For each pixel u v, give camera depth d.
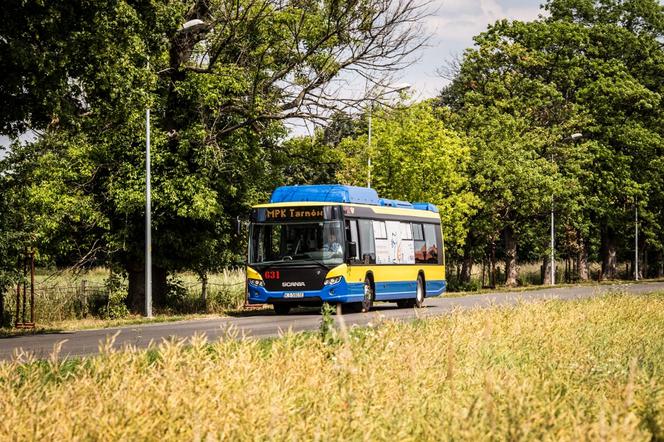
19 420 7.54
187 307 41.03
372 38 37.31
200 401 7.91
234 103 38.91
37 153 32.34
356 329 14.58
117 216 38.94
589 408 9.04
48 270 44.47
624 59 81.88
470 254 67.50
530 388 9.23
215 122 38.59
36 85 24.55
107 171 38.62
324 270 32.91
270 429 7.23
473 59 70.56
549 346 15.00
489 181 63.19
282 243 33.44
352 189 35.03
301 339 11.73
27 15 23.34
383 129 53.59
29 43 23.75
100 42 25.33
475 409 7.81
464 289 65.81
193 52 39.19
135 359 9.68
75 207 36.91
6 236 29.41
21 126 26.45
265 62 39.22
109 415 7.38
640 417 8.39
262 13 37.94
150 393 8.23
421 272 39.50
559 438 7.27
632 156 79.62
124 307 37.69
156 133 37.56
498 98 69.75
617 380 11.01
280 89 39.00
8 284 29.91
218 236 40.53
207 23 36.09
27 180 31.77
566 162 70.88
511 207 65.94
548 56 73.56
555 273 82.19
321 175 44.62
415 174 53.53
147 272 36.28
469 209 59.78
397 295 37.03
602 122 79.94
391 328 13.35
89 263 40.16
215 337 22.11
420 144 53.34
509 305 21.78
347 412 7.83
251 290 33.53
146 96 29.38
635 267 88.31
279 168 42.56
